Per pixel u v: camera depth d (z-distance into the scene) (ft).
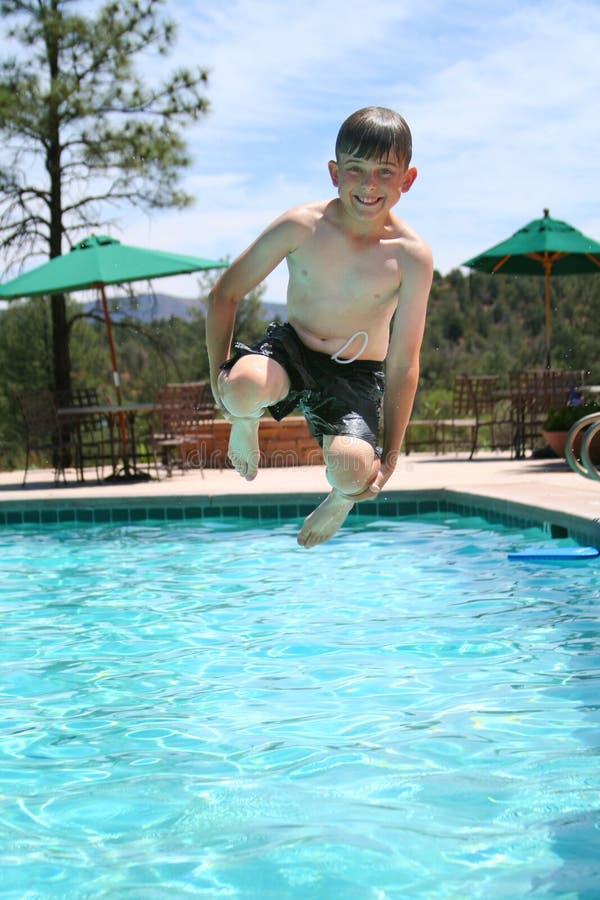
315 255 9.28
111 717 11.78
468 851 7.88
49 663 14.23
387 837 8.18
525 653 13.83
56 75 47.06
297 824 8.50
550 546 21.68
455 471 33.47
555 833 8.15
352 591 18.26
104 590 19.06
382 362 9.89
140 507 28.86
